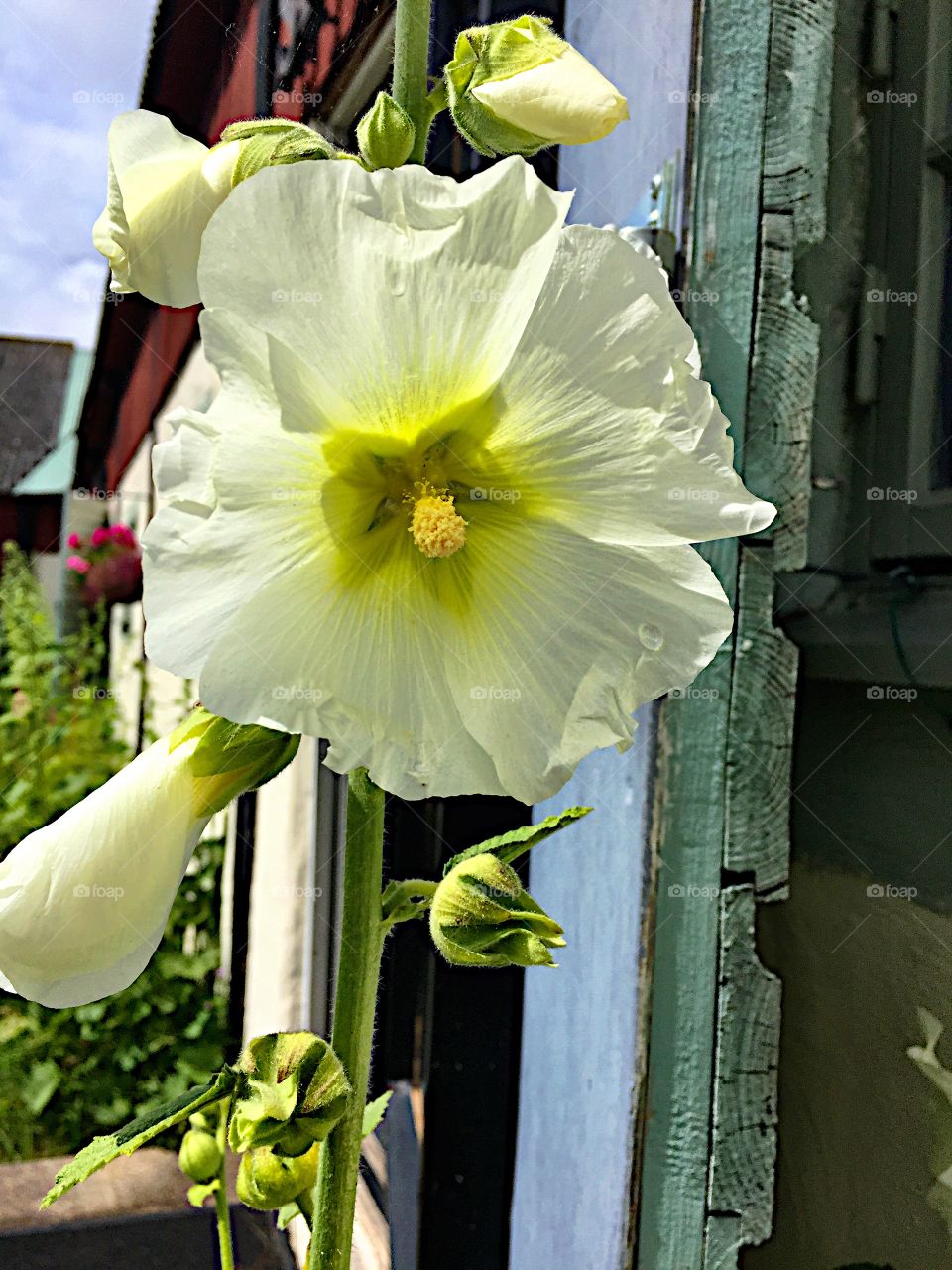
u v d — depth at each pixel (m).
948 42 0.26
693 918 0.28
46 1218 0.57
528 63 0.17
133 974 0.17
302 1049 0.17
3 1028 0.78
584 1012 0.32
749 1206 0.29
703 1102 0.28
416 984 0.40
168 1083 0.75
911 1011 0.25
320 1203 0.19
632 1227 0.28
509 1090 0.36
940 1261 0.24
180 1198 0.60
